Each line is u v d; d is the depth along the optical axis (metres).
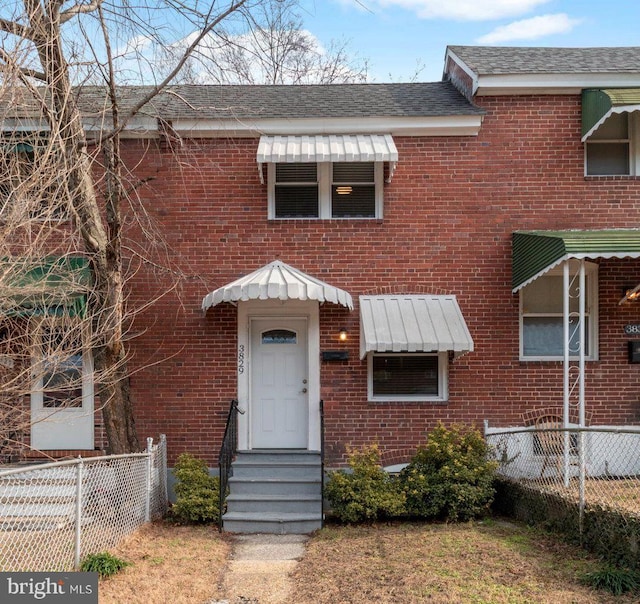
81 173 8.85
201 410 11.25
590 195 11.41
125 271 11.20
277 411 11.49
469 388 11.23
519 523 9.30
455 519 9.58
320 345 11.28
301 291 10.09
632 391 11.17
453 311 11.00
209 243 11.40
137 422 11.23
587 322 11.47
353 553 8.18
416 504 9.65
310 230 11.41
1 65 7.74
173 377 11.27
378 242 11.41
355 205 11.60
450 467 9.66
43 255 7.85
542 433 9.88
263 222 11.41
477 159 11.45
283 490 10.37
